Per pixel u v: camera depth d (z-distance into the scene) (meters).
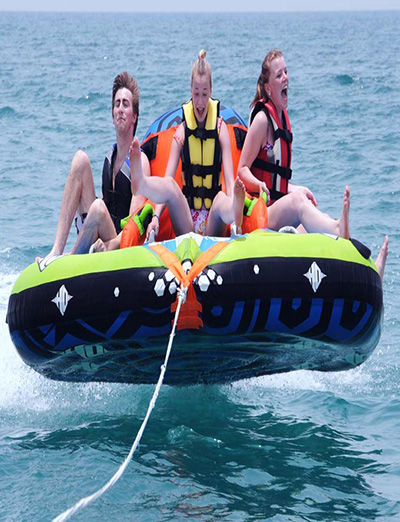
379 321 17.80
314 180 46.62
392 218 37.12
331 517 13.36
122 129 20.09
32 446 16.17
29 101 89.56
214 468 15.09
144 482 14.48
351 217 37.44
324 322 16.53
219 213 17.89
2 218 38.78
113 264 16.33
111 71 132.12
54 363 18.05
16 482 14.55
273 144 20.08
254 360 17.97
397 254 31.22
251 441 16.33
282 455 15.68
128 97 20.02
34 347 17.42
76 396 19.39
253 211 18.31
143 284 15.88
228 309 15.87
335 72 121.19
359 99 85.75
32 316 16.92
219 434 16.73
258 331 16.41
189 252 16.12
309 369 19.45
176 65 147.25
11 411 18.34
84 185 20.00
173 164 19.05
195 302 15.74
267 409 18.17
